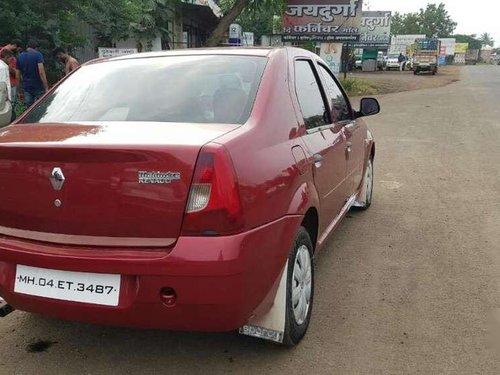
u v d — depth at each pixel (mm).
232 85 3225
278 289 2943
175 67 3512
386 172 8062
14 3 11750
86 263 2545
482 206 6191
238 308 2557
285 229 2873
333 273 4324
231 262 2447
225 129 2775
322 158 3584
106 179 2527
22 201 2717
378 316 3607
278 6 15672
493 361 3086
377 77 37406
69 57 11148
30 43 10812
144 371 3020
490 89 26969
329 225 4109
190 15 20359
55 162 2604
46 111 3434
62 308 2656
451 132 12156
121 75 3547
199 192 2453
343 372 2984
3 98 8180
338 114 4504
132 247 2535
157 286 2492
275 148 2947
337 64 22562
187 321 2570
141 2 14812
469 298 3871
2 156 2727
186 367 3049
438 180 7512
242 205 2510
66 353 3205
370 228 5438
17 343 3314
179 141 2537
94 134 2730
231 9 15133
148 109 3168
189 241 2459
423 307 3736
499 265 4473
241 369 3021
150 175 2477
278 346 3227
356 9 21875
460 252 4773
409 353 3166
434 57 42094
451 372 2982
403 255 4711
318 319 3561
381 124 13805
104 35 14758
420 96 23047
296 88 3568
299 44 22844
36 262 2645
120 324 2637
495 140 10898
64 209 2621
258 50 3625
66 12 13062
